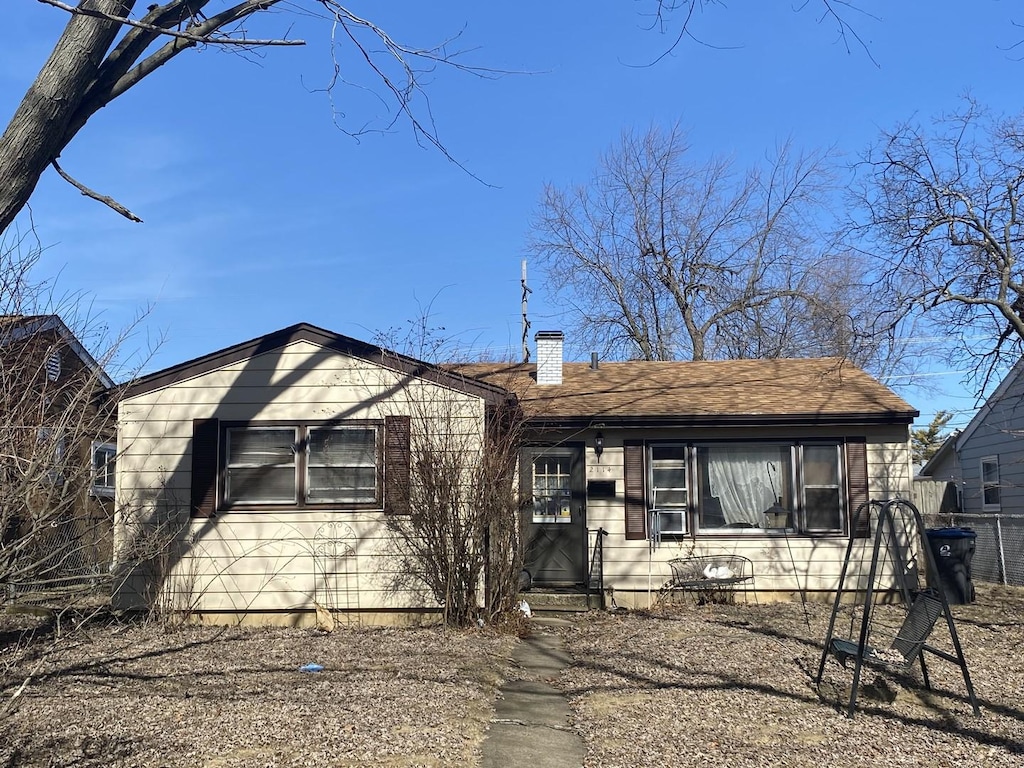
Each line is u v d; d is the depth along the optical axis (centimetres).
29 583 800
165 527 1155
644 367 1666
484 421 1142
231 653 959
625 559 1327
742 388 1467
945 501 2238
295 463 1174
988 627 1102
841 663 816
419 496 1112
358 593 1152
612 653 960
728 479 1349
